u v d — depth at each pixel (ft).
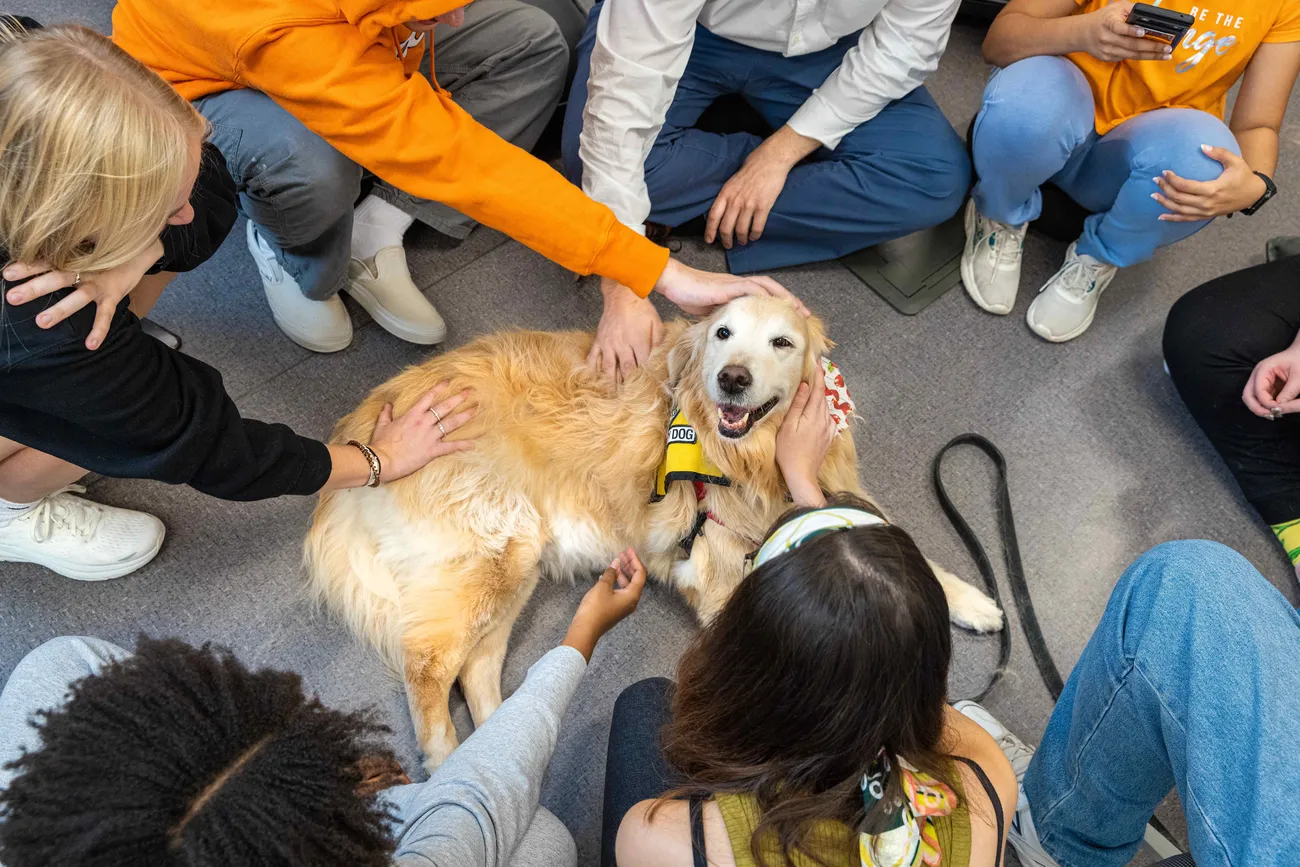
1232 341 6.48
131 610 5.98
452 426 5.77
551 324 7.55
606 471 6.09
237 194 5.88
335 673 5.95
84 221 3.26
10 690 4.15
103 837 2.27
